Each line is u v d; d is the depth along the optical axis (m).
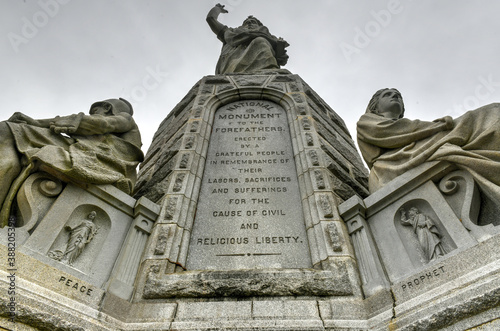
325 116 8.02
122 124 5.57
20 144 4.21
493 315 2.60
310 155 5.70
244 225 4.69
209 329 3.17
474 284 2.88
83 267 3.79
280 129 6.64
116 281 3.75
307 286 3.71
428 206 4.06
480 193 3.78
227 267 4.16
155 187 5.42
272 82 8.27
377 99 6.01
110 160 4.80
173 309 3.49
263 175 5.52
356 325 3.26
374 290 3.62
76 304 3.18
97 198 4.40
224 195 5.17
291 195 5.15
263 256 4.29
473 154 3.80
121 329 3.25
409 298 3.27
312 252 4.25
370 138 5.25
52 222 3.83
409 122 4.89
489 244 3.16
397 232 4.11
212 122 6.86
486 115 4.15
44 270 3.28
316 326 3.21
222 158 5.91
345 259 4.01
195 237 4.56
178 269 4.08
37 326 2.74
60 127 4.66
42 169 4.14
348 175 6.02
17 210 3.89
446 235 3.71
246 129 6.63
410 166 4.36
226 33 11.80
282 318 3.35
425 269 3.40
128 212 4.60
